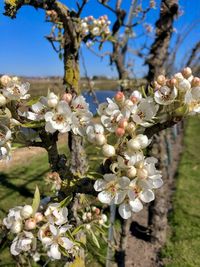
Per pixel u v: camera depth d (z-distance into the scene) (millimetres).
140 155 189
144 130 210
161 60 592
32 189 967
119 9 710
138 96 207
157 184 186
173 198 959
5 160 205
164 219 734
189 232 773
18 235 196
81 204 349
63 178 241
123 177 183
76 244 218
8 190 957
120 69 753
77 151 349
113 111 192
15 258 355
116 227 726
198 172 1222
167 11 586
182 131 2148
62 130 195
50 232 196
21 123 209
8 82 207
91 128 194
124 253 549
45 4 335
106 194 187
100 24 499
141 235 756
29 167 1178
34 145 228
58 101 201
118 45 734
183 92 207
